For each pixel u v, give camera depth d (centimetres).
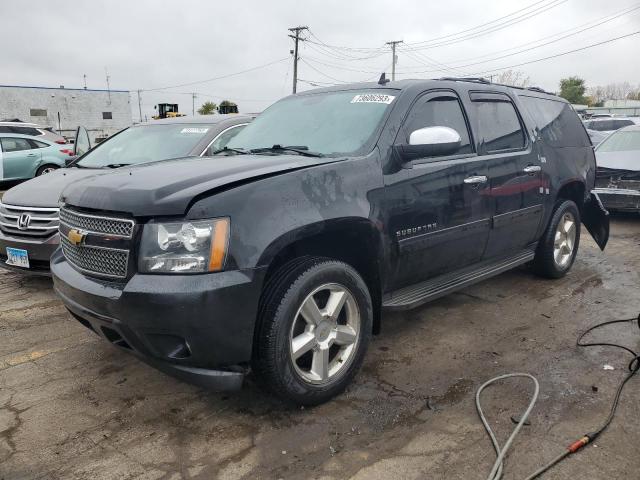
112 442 285
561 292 520
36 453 276
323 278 303
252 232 275
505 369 362
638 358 349
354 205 320
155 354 278
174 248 265
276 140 399
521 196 464
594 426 290
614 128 2012
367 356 384
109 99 5106
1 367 373
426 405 317
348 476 256
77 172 599
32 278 580
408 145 350
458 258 411
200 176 295
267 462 267
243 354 280
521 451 270
